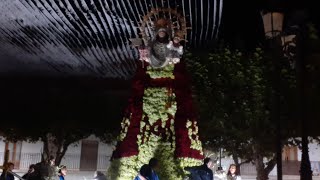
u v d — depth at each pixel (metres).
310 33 10.83
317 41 10.77
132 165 7.78
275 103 8.53
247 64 18.17
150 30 7.92
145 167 7.01
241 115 17.91
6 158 19.91
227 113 18.17
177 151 7.83
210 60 18.61
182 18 8.09
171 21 7.99
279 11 8.62
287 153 30.19
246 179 29.75
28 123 28.95
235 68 18.28
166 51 7.78
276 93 8.57
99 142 33.88
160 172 7.67
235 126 18.36
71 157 33.22
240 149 20.52
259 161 19.50
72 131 28.70
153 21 7.96
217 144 20.70
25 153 32.78
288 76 15.38
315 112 15.48
